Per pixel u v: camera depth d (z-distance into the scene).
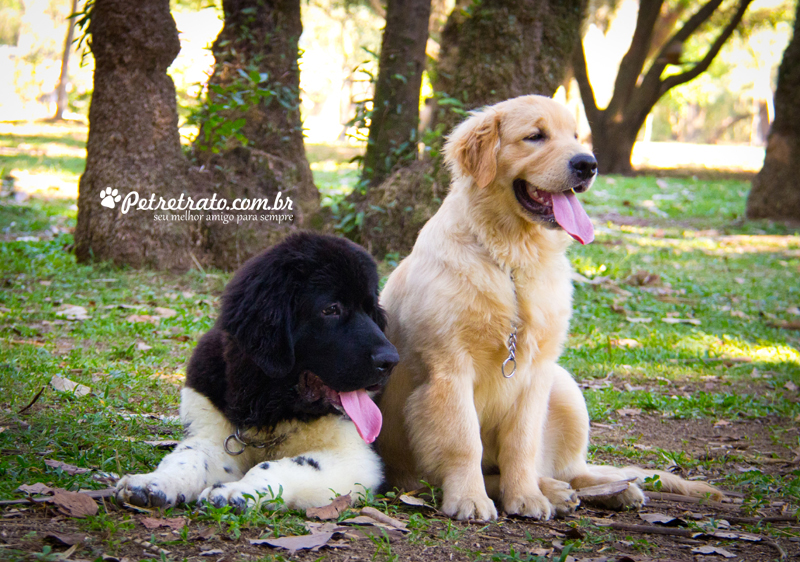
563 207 3.70
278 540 2.73
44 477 3.18
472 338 3.59
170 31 8.95
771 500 3.98
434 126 9.96
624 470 4.18
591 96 28.67
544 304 3.73
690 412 5.84
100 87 8.88
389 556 2.69
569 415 4.09
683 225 17.56
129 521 2.78
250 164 9.75
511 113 3.86
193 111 9.53
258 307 3.28
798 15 17.75
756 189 18.44
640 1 27.77
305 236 3.58
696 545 3.21
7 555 2.37
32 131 31.28
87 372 5.28
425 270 3.72
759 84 69.25
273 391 3.38
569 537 3.19
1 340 5.88
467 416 3.53
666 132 82.62
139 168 8.92
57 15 60.50
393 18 10.12
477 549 2.94
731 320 9.32
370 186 10.25
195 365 3.59
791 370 7.18
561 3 9.14
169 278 8.79
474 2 9.12
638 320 8.84
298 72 10.22
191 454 3.27
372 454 3.55
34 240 10.32
